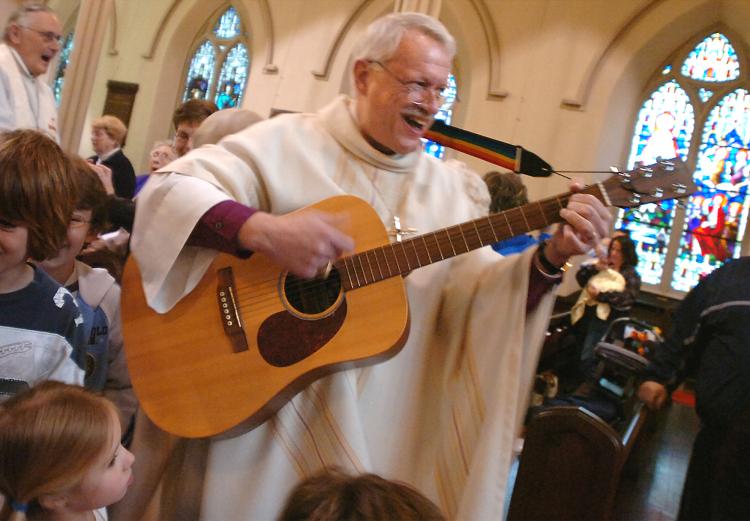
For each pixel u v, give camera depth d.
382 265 1.87
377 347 1.82
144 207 1.90
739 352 2.72
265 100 12.91
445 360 2.07
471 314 2.03
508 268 2.00
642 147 10.56
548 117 10.35
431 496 2.00
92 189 2.25
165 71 14.40
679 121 10.41
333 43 12.31
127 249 3.20
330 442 1.86
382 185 2.03
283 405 1.88
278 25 13.09
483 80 10.88
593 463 2.63
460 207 2.12
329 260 1.72
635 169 1.86
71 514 1.48
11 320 1.80
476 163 10.08
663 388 3.10
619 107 10.32
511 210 1.86
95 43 8.68
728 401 2.71
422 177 2.10
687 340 2.96
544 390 4.87
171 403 1.85
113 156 6.45
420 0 7.08
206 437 1.81
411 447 2.02
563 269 1.94
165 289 1.88
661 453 5.73
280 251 1.71
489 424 1.90
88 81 8.67
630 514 4.07
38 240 1.77
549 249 1.91
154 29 14.56
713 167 10.26
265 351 1.84
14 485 1.40
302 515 1.11
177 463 2.04
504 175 3.84
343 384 1.89
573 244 1.80
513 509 2.73
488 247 2.17
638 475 4.75
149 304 1.85
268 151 1.99
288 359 1.83
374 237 1.90
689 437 6.59
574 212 1.79
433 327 2.05
